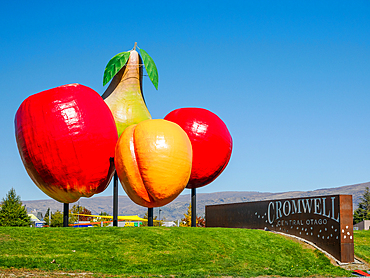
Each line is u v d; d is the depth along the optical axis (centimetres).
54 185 2264
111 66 2672
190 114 2745
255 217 3195
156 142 2197
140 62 2784
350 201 2436
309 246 2539
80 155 2212
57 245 1966
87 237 2117
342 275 2127
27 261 1730
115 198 2625
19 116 2273
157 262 1970
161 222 6725
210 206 3853
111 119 2384
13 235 2003
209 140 2681
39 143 2181
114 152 2364
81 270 1723
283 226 2867
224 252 2239
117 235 2198
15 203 5662
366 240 2841
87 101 2291
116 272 1748
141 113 2656
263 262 2202
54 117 2186
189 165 2306
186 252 2142
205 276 1833
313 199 2611
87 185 2309
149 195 2291
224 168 2895
